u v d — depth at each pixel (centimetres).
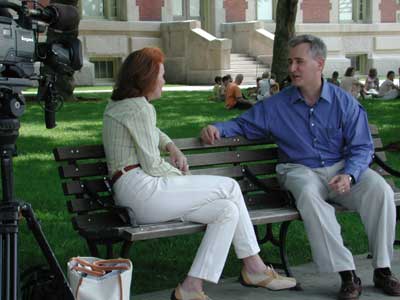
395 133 1216
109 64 2925
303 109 515
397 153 988
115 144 450
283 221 481
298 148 517
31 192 745
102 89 2512
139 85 454
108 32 2873
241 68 2919
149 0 2969
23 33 345
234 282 501
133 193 443
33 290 372
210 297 470
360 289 476
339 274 484
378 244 479
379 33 3444
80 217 459
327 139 512
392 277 480
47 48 360
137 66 453
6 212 347
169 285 493
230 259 550
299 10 3259
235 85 1669
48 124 382
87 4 2870
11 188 354
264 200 534
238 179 538
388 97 2066
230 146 533
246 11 3191
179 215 446
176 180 448
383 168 561
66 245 570
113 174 454
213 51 2836
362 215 488
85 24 2806
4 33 331
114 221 469
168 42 2983
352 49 3391
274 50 1911
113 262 397
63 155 467
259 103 533
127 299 382
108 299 375
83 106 1709
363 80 3044
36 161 932
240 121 531
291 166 518
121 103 454
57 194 738
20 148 1038
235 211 437
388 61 3459
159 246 578
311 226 471
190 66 2922
